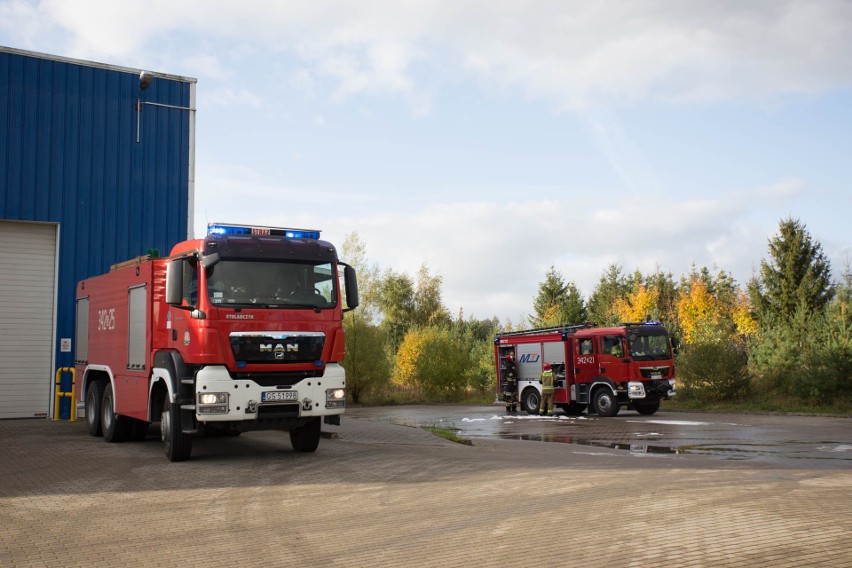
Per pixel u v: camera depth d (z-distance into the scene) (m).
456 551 6.39
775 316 46.44
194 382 11.99
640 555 6.09
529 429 21.77
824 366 26.91
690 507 8.05
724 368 29.66
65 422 19.78
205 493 9.42
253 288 12.23
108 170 22.03
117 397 14.91
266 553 6.44
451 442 16.44
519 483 10.05
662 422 23.36
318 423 13.57
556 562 5.96
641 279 71.81
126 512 8.24
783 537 6.58
